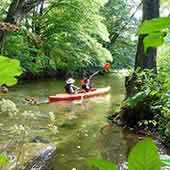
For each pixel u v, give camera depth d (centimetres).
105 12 2191
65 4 1638
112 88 1489
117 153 604
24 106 1003
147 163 45
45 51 1694
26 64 1570
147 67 696
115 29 2181
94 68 1986
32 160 481
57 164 547
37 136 625
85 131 745
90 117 898
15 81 58
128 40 2223
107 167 51
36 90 1333
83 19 1667
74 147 630
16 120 716
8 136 566
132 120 740
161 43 68
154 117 675
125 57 2239
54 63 1706
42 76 1680
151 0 669
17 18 996
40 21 1711
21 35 1558
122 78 1892
